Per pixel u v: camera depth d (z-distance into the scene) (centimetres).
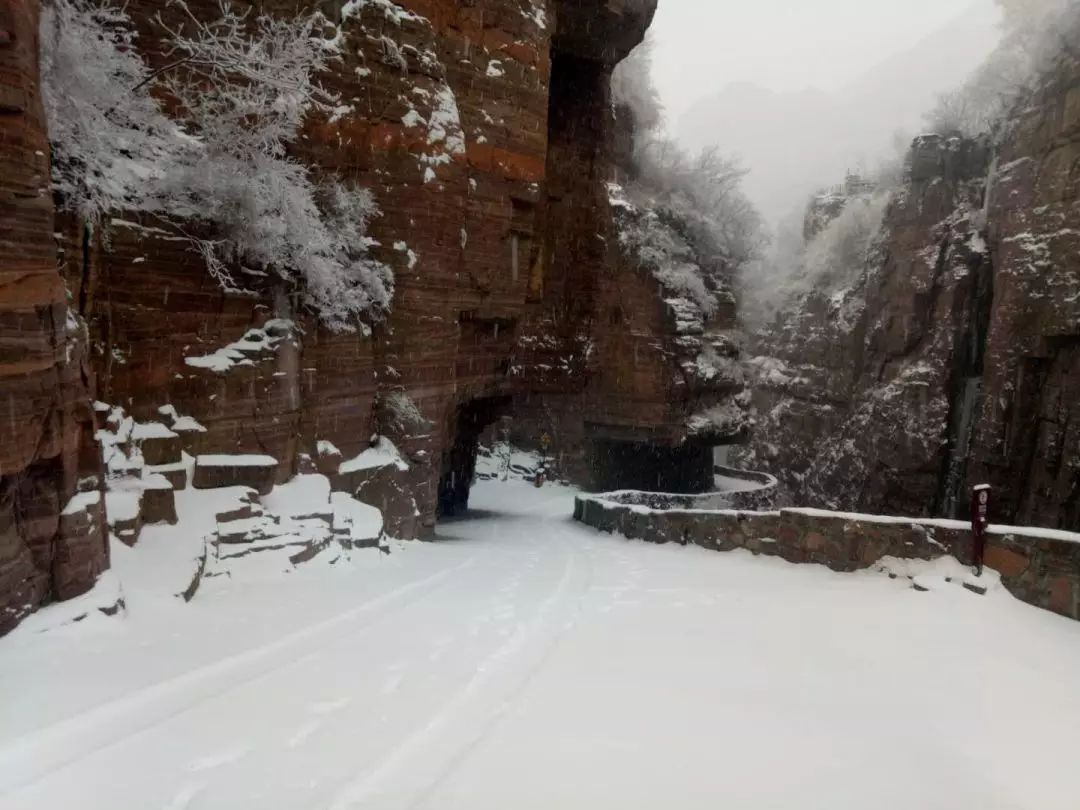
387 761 344
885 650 554
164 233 824
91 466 585
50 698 398
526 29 1784
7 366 469
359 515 1045
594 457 3844
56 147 690
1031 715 421
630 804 305
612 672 500
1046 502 3109
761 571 927
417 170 1307
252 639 547
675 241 3328
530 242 1892
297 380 993
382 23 1249
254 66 927
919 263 4244
